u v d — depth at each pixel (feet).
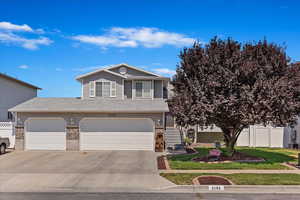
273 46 52.85
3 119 93.50
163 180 39.34
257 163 51.83
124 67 88.43
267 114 47.50
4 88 94.53
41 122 72.13
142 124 71.41
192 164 50.78
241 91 47.96
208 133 88.79
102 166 50.01
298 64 51.83
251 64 48.03
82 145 71.31
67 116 71.56
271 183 36.86
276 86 46.39
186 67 54.75
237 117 49.78
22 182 38.88
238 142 84.74
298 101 49.39
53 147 71.36
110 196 32.53
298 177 40.34
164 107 72.90
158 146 69.36
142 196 32.53
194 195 33.04
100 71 84.02
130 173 44.06
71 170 46.62
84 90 84.38
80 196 32.55
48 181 39.32
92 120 71.87
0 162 54.29
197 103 48.83
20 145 71.46
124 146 71.26
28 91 110.11
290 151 71.46
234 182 37.42
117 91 84.74
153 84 86.79
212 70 50.39
